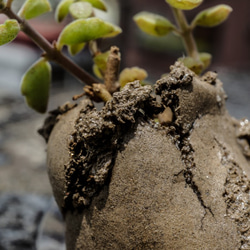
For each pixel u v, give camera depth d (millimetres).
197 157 259
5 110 671
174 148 257
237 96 618
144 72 284
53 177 268
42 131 289
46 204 408
